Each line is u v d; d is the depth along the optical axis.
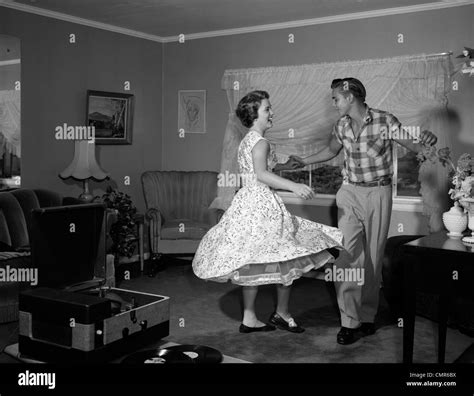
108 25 6.43
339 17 5.87
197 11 5.79
